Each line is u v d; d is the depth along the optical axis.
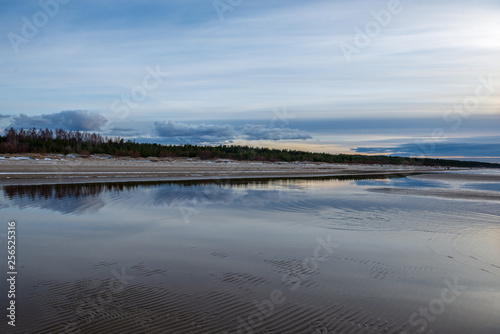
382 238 10.20
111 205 15.79
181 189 23.31
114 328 4.73
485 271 7.39
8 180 25.64
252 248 8.97
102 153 66.56
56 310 5.22
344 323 5.01
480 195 22.72
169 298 5.76
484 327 4.96
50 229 10.81
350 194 22.09
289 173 48.34
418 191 24.91
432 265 7.73
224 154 81.06
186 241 9.62
